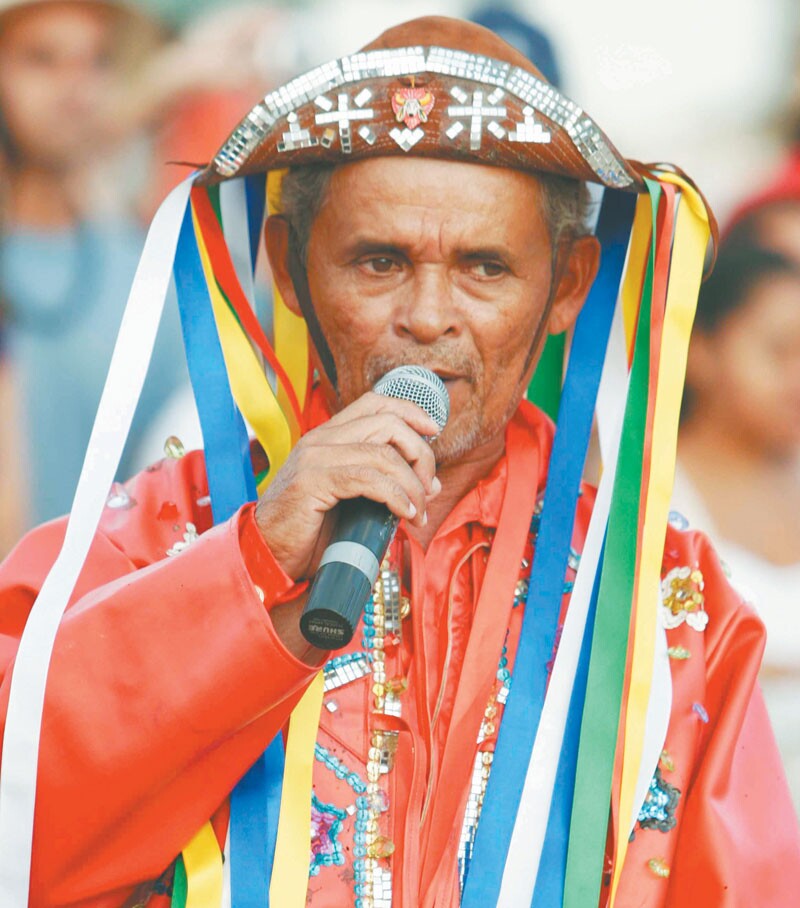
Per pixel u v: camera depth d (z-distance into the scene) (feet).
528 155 15.70
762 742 16.92
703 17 31.22
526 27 31.24
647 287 16.97
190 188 16.96
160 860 15.10
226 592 14.55
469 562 16.97
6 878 14.69
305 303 16.84
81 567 15.38
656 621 16.30
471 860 15.56
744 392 31.65
